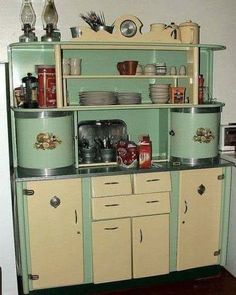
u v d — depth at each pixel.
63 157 2.22
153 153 2.71
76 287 2.31
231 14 2.75
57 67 2.13
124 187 2.26
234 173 2.47
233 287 2.44
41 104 2.17
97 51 2.49
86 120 2.55
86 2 2.46
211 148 2.45
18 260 2.41
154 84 2.41
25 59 2.39
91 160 2.46
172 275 2.49
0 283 2.01
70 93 2.50
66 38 2.46
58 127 2.17
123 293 2.37
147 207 2.31
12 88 2.37
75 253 2.25
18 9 2.37
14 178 2.21
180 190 2.37
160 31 2.29
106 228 2.26
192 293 2.37
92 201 2.23
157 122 2.68
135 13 2.56
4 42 2.38
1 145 2.02
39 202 2.15
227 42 2.78
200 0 2.67
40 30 2.43
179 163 2.43
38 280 2.22
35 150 2.16
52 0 2.34
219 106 2.43
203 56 2.70
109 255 2.29
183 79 2.57
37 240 2.18
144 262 2.36
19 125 2.18
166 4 2.61
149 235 2.34
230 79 2.83
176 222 2.40
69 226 2.21
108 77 2.28
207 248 2.49
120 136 2.62
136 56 2.56
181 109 2.39
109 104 2.29
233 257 2.55
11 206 2.09
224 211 2.49
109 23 2.52
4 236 2.11
